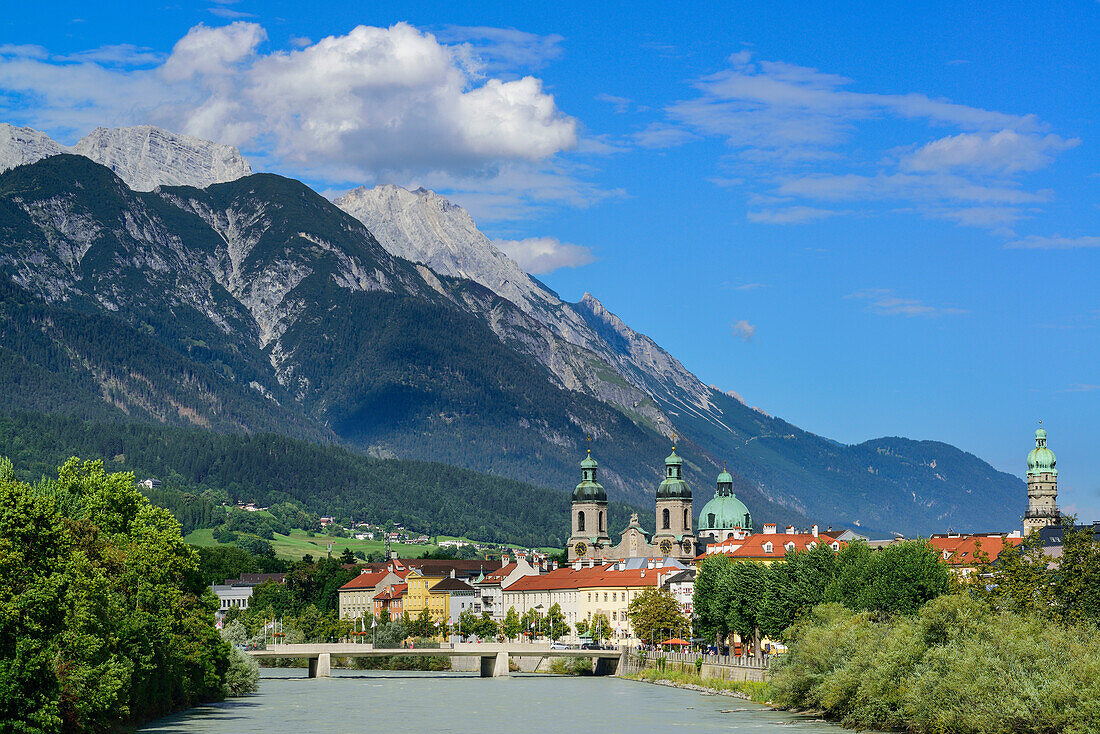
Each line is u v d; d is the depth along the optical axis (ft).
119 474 624.59
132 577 563.89
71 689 458.09
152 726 596.29
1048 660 501.97
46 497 576.20
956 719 509.76
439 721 643.45
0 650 432.66
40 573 453.58
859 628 642.63
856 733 570.05
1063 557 617.21
